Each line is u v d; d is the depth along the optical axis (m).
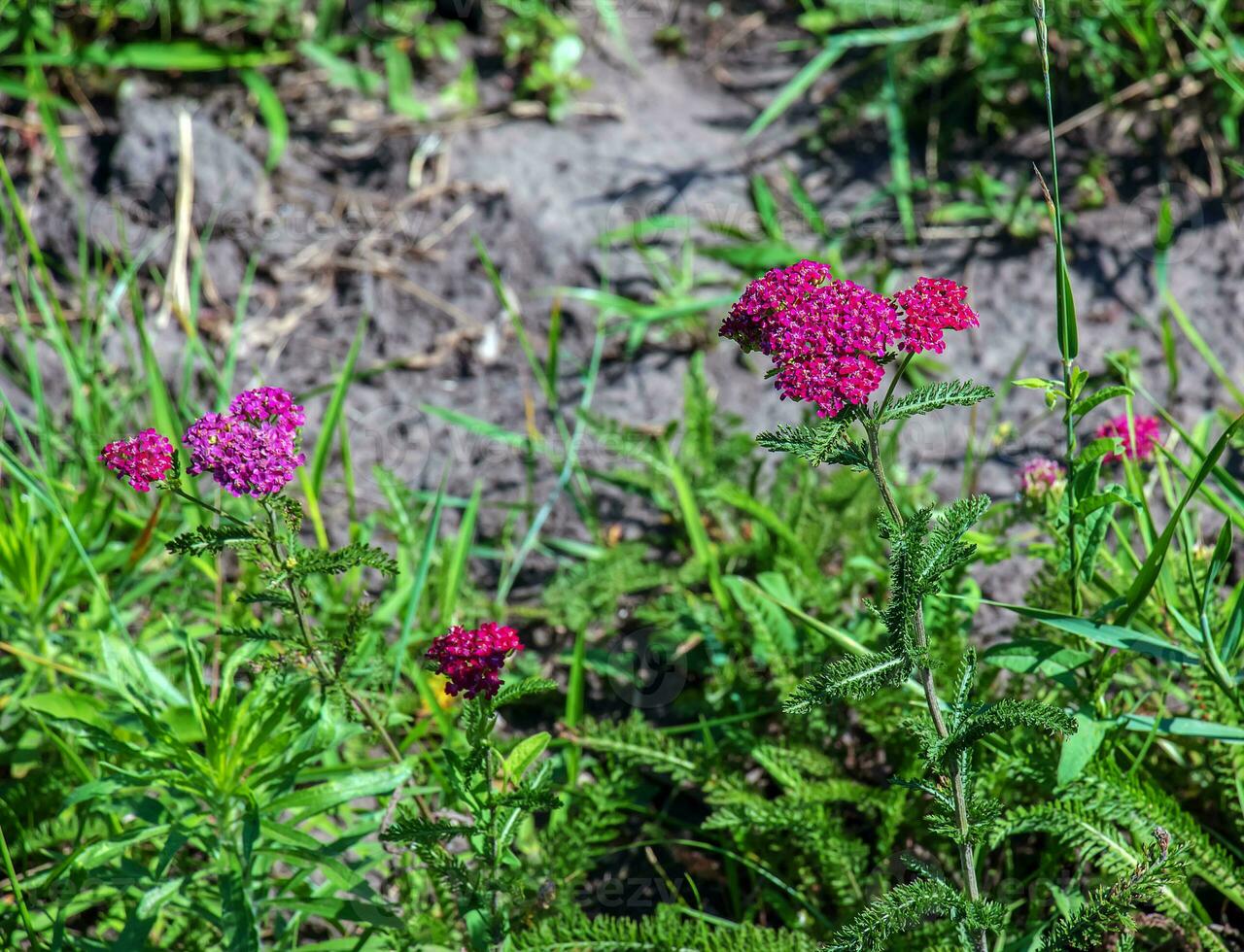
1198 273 2.46
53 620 2.13
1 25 2.74
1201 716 2.00
